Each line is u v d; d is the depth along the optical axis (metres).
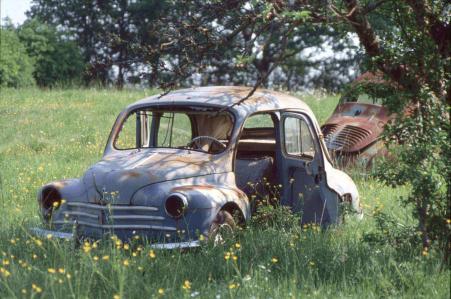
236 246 11.53
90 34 87.81
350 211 12.90
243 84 82.12
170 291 9.89
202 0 10.32
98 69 10.85
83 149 27.20
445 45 11.47
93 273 10.13
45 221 13.29
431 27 11.46
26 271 10.64
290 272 10.74
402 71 11.41
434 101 11.17
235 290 9.73
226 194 12.32
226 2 10.15
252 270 10.70
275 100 14.03
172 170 12.52
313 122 14.40
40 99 40.69
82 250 11.38
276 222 13.31
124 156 13.40
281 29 9.97
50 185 13.09
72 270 10.44
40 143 28.77
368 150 20.44
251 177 13.99
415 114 11.17
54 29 81.06
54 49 78.88
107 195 12.39
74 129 32.28
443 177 11.11
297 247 11.64
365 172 20.14
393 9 11.62
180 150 13.41
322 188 13.82
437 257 10.78
